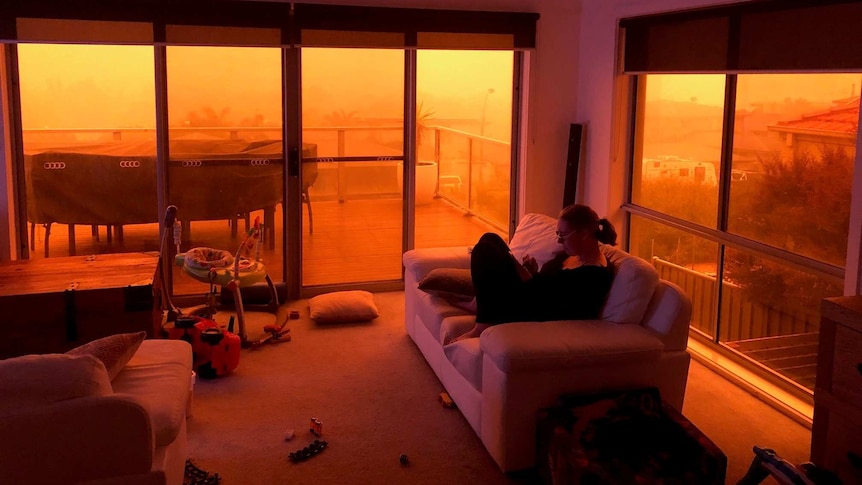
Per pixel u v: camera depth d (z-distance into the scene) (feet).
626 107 17.53
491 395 10.68
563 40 18.85
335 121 18.33
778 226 13.32
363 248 19.29
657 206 16.89
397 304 18.42
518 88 19.36
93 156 17.46
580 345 10.33
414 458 11.12
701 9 14.42
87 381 7.63
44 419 7.43
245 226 18.28
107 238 17.93
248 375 14.06
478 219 24.13
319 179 18.58
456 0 18.01
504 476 10.61
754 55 13.16
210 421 12.18
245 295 17.70
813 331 12.67
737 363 14.42
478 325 11.85
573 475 9.04
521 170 19.60
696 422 12.39
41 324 12.59
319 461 11.00
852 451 8.88
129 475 7.87
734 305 14.55
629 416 9.88
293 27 17.10
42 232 17.62
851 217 11.10
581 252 11.46
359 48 17.75
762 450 8.57
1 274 13.55
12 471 7.45
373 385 13.67
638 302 11.02
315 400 13.03
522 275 12.26
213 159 17.72
